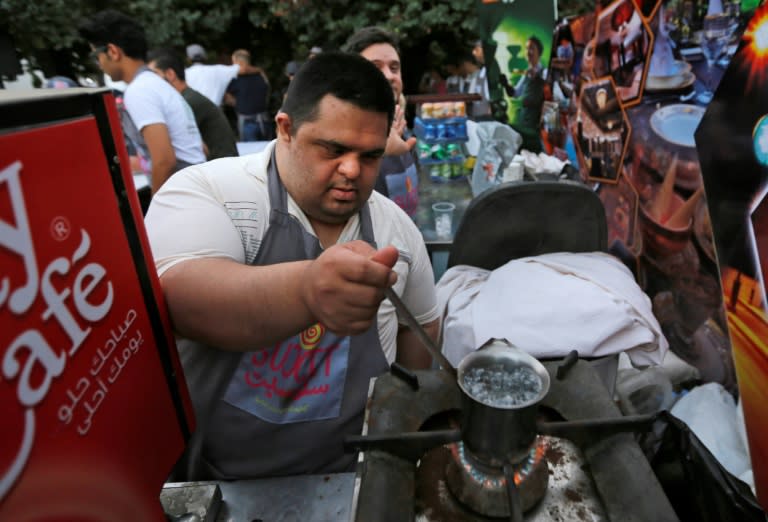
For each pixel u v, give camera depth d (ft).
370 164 2.48
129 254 1.27
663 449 2.01
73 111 1.06
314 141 2.33
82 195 1.09
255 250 2.64
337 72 2.27
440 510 1.86
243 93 16.21
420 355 3.74
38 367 0.94
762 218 1.81
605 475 1.89
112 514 1.14
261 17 18.24
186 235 2.35
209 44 19.93
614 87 5.25
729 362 3.83
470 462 1.83
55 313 0.99
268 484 2.28
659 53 4.34
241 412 2.77
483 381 1.87
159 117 7.07
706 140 2.13
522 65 8.39
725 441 3.20
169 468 1.45
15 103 0.90
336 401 2.82
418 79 19.20
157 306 1.41
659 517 1.70
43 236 0.96
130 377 1.25
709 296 3.99
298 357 2.71
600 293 3.52
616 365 3.44
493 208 4.07
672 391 3.98
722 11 3.52
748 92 1.89
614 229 5.52
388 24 16.90
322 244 2.81
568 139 6.89
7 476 0.87
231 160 2.80
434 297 3.57
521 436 1.66
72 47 17.10
